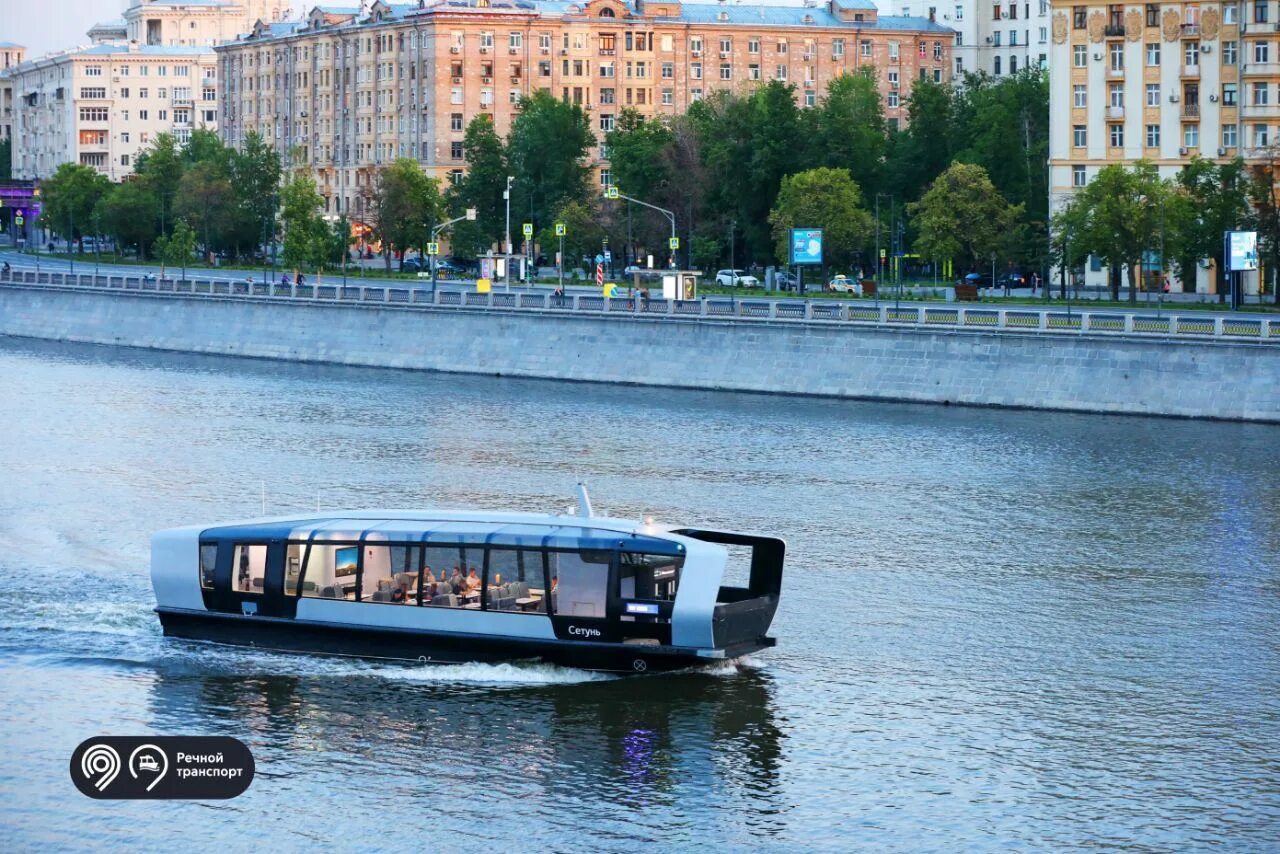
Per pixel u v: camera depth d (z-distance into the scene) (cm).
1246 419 11819
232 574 6306
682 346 14388
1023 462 10412
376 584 6144
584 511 6288
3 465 10219
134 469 10125
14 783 5191
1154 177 18088
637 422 12219
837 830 4912
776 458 10600
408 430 11850
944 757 5419
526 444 11188
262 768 5288
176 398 13650
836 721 5700
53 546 8012
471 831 4897
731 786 5184
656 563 5881
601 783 5197
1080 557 7969
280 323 17212
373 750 5425
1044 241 19175
